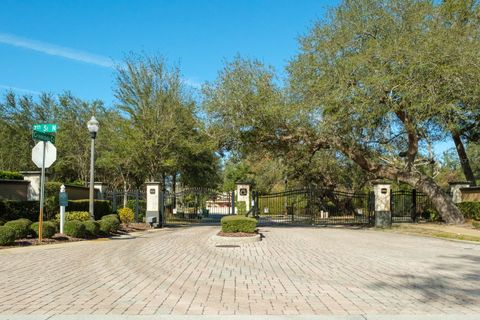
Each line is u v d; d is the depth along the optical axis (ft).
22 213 59.00
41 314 20.42
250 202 89.56
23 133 133.90
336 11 77.00
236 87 77.25
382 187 84.69
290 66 77.46
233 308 21.90
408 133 79.15
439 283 28.76
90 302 22.90
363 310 21.66
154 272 32.50
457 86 64.34
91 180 64.49
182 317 20.08
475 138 93.76
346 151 82.69
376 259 40.06
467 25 71.15
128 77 111.45
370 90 67.36
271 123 78.07
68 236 56.13
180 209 154.71
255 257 41.09
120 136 112.27
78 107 136.77
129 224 84.38
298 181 138.62
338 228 83.92
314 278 30.35
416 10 70.90
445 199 82.23
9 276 30.27
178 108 112.06
